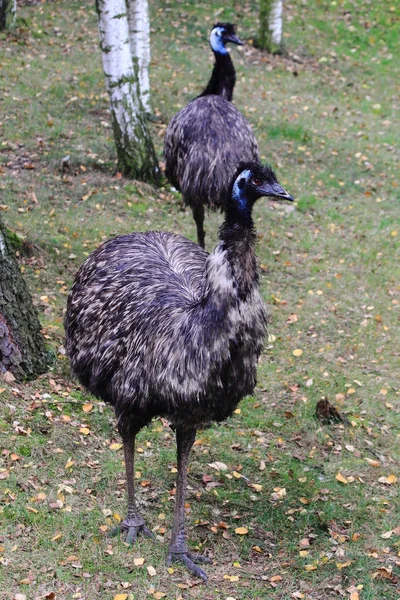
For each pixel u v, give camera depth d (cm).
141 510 641
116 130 1248
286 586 577
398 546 632
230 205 517
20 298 757
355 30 2095
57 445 688
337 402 838
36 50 1706
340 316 1002
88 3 2034
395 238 1216
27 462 659
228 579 579
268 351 916
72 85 1548
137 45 1430
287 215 1245
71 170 1232
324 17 2138
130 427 586
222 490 684
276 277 1074
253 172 511
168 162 1037
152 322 553
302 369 889
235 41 1073
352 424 800
